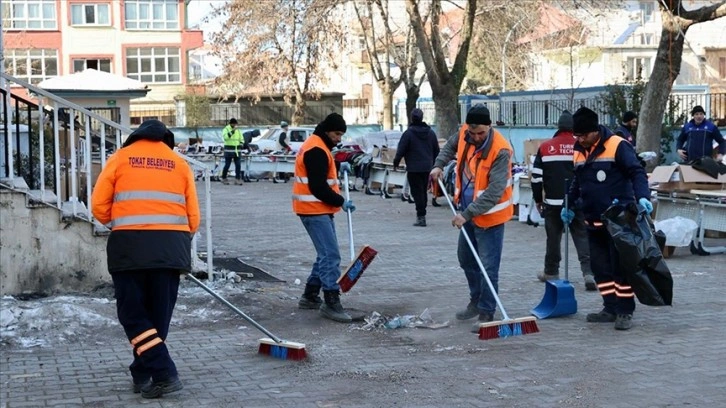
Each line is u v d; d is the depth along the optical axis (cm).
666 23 1855
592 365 658
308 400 584
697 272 1058
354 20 4125
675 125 2219
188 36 5588
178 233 601
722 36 3903
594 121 782
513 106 3111
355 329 791
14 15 5225
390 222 1627
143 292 596
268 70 4041
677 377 622
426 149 1537
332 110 5038
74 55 5356
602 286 799
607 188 783
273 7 3838
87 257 898
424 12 3562
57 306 792
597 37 4088
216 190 2453
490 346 722
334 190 833
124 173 593
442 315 845
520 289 969
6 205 866
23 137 1140
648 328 775
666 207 1265
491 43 3719
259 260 1188
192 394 598
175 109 5250
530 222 1531
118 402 580
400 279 1041
